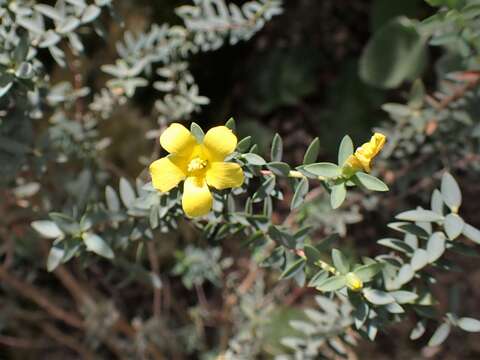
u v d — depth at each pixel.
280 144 0.14
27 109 0.17
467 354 0.26
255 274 0.24
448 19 0.15
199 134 0.13
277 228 0.15
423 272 0.15
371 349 0.27
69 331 0.28
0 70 0.15
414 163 0.20
